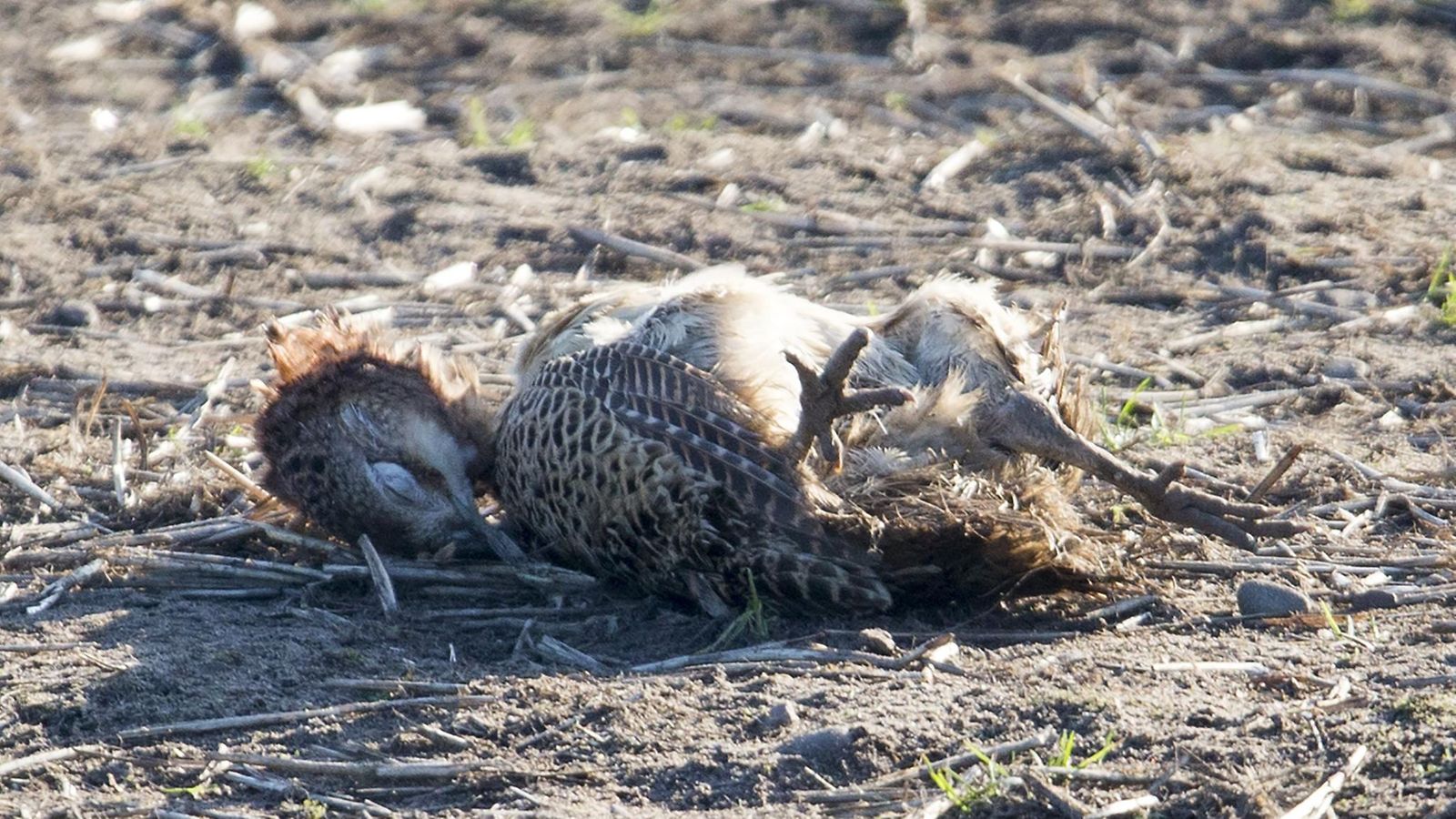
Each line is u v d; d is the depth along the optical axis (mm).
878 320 15859
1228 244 25141
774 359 14461
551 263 24906
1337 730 11469
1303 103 32375
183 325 22875
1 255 24750
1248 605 14102
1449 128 30656
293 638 14266
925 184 27734
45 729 12945
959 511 13461
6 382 20750
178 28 37094
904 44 35969
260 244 25297
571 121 31781
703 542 13781
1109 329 22281
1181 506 14570
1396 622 13734
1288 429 18922
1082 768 11211
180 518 17109
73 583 15516
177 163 28656
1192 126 31062
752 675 13211
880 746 11781
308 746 12492
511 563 15555
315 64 35094
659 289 16266
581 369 14805
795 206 26906
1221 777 10992
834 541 13438
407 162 28969
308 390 16234
